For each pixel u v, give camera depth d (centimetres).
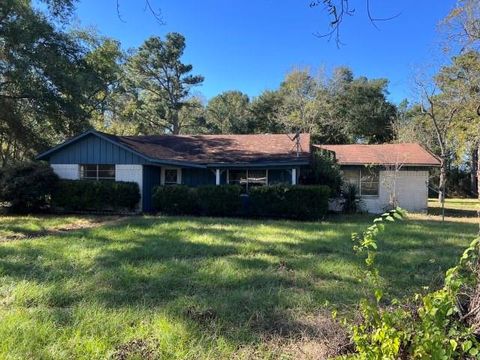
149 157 1642
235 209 1511
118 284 565
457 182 3422
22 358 341
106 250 788
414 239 980
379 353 266
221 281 588
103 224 1255
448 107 2289
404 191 1912
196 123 4509
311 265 693
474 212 1923
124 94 3634
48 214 1585
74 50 2022
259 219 1434
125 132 3566
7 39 1728
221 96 4647
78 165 1733
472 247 269
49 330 392
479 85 2045
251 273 634
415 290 546
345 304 488
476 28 1541
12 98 1922
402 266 702
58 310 452
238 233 1029
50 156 1759
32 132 2122
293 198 1452
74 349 360
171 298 513
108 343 373
